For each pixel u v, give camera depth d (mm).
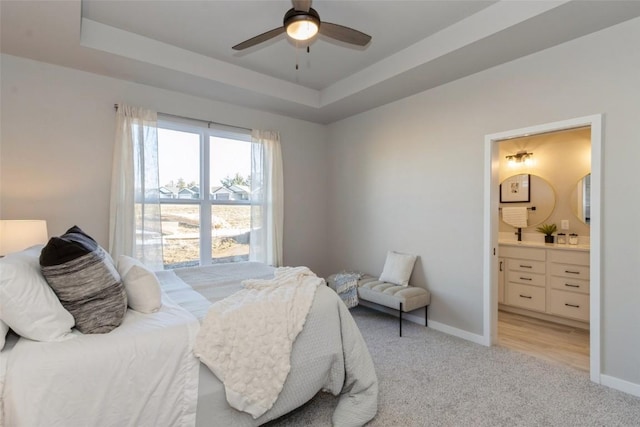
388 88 3400
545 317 3740
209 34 2742
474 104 3045
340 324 1981
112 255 3000
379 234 4008
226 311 1666
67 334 1376
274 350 1634
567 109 2461
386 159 3912
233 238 4008
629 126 2182
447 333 3256
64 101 2867
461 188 3162
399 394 2119
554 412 1939
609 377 2242
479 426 1807
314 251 4664
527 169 4320
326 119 4520
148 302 1700
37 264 1465
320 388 1855
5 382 1172
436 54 2721
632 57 2170
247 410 1550
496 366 2529
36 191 2754
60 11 2084
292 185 4441
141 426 1359
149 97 3305
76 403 1236
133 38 2725
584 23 2211
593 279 2301
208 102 3691
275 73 3523
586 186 3818
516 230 4414
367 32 2705
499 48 2562
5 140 2637
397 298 3193
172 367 1443
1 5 2006
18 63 2678
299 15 1935
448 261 3275
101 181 3035
